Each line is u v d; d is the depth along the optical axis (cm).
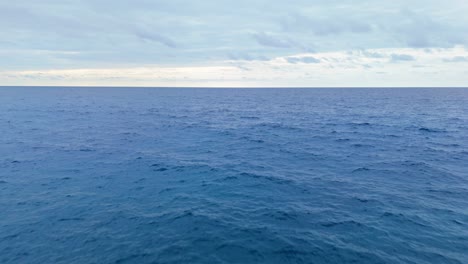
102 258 884
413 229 1070
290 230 1063
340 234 1035
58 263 860
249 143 2839
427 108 6531
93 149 2455
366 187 1541
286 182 1628
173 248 938
